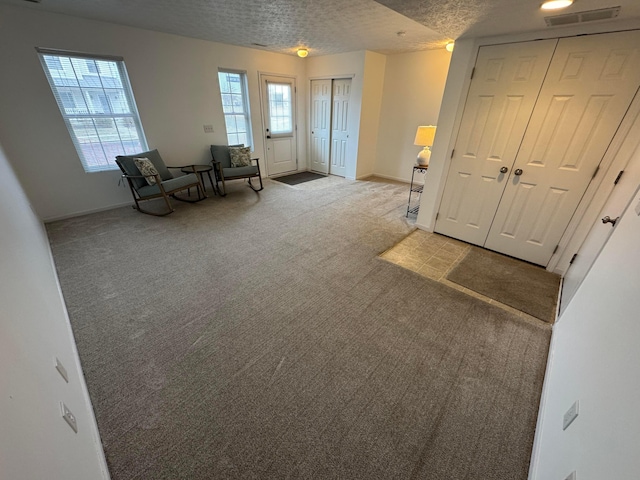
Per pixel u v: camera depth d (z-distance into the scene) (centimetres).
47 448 74
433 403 144
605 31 193
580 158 224
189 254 282
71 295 219
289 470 117
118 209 396
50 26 300
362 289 233
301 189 506
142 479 113
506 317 204
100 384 151
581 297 162
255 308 209
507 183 268
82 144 356
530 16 187
